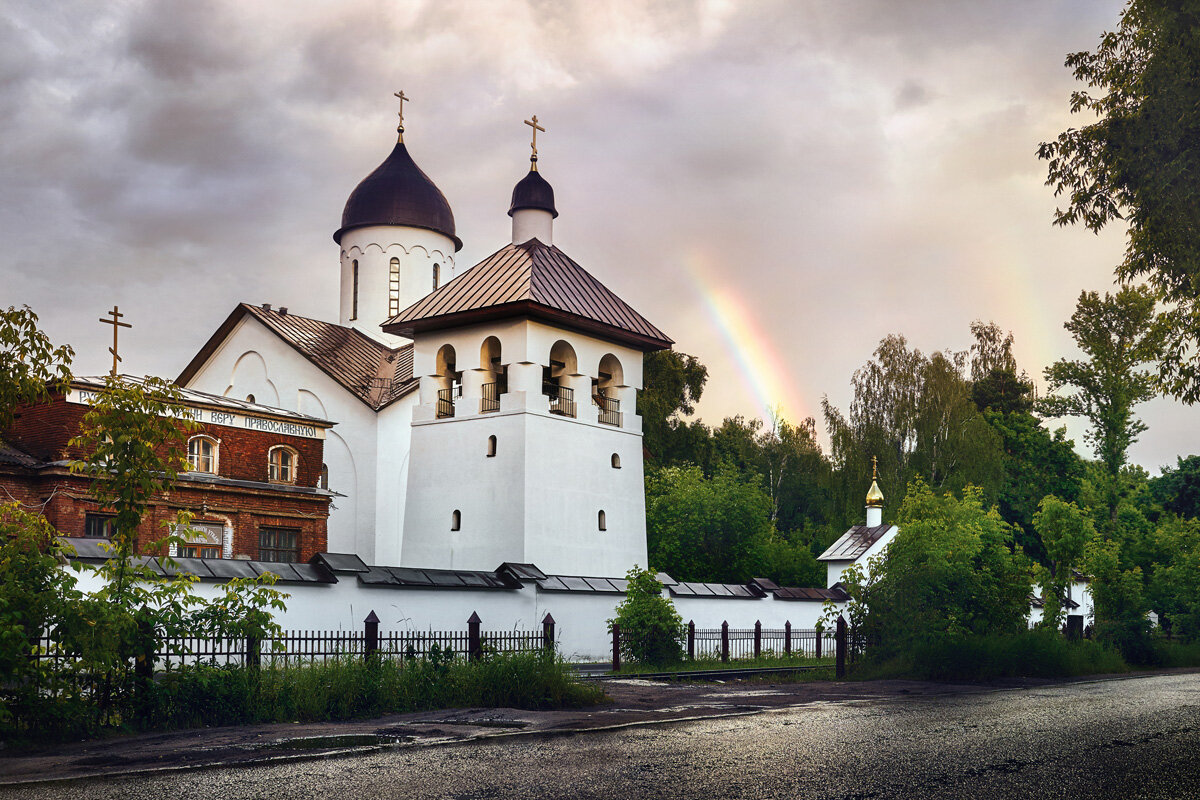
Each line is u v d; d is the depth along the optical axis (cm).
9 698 1341
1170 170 1588
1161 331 1841
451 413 3928
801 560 5353
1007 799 935
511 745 1302
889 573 2731
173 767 1126
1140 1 1625
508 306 3659
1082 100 1778
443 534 3778
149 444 1541
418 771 1095
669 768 1109
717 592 3538
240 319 4875
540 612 3064
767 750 1248
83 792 986
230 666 1611
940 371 6259
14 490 3034
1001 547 2948
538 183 4234
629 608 2994
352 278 5219
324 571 2523
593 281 4109
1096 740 1352
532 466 3638
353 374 4578
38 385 1506
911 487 3741
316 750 1255
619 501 3972
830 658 3472
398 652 2097
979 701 1969
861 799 934
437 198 5281
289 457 3769
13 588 1364
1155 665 3525
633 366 4131
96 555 2200
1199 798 946
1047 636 2928
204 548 3409
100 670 1426
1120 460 6794
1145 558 4556
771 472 7800
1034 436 7144
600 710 1747
